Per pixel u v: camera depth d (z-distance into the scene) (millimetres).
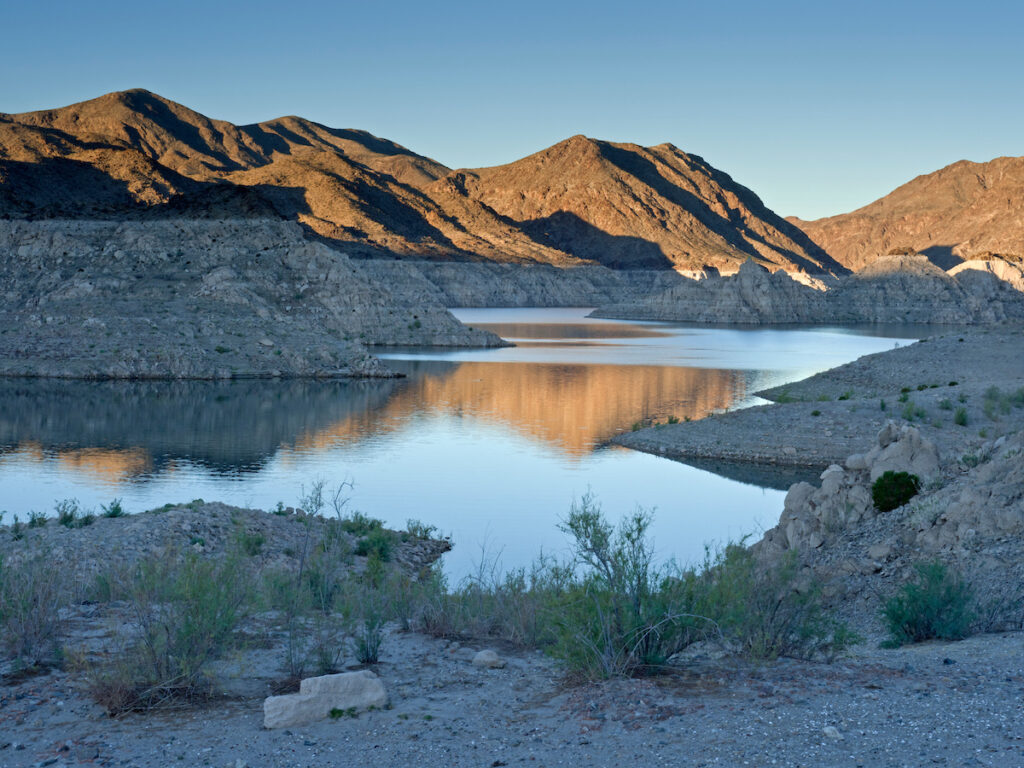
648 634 13297
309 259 153625
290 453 58250
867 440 56781
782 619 15062
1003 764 9023
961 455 27484
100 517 33031
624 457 58094
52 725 11477
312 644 15875
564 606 14062
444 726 11281
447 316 167625
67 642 15219
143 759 10289
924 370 86625
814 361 135750
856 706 10992
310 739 10898
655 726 10672
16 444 59875
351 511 41875
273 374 109438
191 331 114750
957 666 12992
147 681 12656
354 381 106812
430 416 77188
